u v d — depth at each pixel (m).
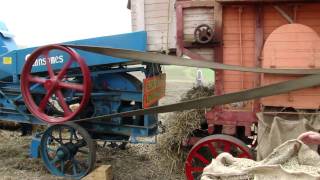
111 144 6.87
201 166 5.15
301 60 4.34
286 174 2.15
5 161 6.32
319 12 4.58
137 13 5.34
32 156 6.06
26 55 6.09
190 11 4.91
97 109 5.82
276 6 4.66
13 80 6.21
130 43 5.31
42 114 5.70
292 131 4.28
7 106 6.37
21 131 7.40
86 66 5.26
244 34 4.77
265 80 4.43
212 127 4.93
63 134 6.87
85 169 5.72
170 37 5.23
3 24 7.03
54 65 5.70
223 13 4.79
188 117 5.23
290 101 4.47
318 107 4.41
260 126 4.47
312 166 2.25
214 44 4.80
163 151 5.47
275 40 4.40
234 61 4.80
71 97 5.77
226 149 4.73
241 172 2.25
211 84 5.79
